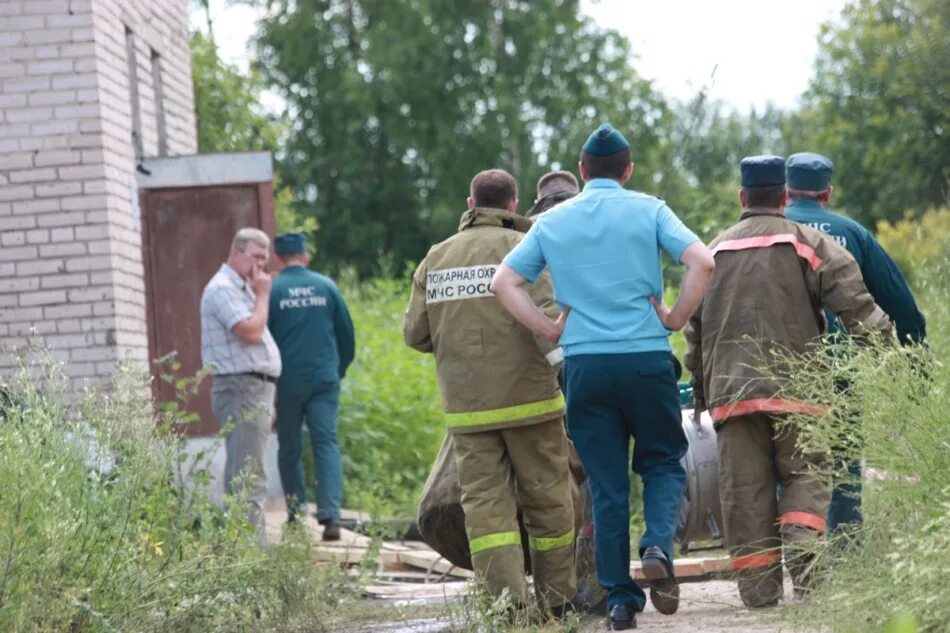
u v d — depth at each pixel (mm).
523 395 21484
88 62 37375
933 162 105938
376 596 27141
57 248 37094
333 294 36781
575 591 22094
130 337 38500
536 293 21859
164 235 42875
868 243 23750
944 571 14828
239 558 22016
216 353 31500
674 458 21125
